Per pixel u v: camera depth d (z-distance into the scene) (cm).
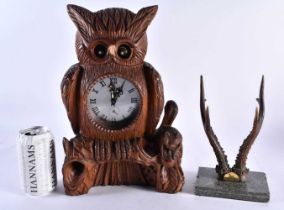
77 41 59
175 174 61
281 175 67
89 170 61
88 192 62
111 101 60
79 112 60
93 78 59
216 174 64
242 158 61
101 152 60
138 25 58
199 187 60
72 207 58
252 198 59
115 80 59
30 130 61
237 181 61
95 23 57
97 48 58
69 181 61
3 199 60
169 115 61
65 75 59
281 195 61
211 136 61
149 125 61
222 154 61
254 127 59
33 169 60
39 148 59
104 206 58
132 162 62
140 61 59
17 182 66
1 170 70
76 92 60
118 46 58
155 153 61
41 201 60
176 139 60
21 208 58
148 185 64
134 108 60
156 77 59
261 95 58
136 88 59
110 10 58
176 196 60
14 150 79
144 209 57
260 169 69
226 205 58
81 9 57
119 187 63
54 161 62
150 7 58
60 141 83
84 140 60
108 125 60
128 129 60
